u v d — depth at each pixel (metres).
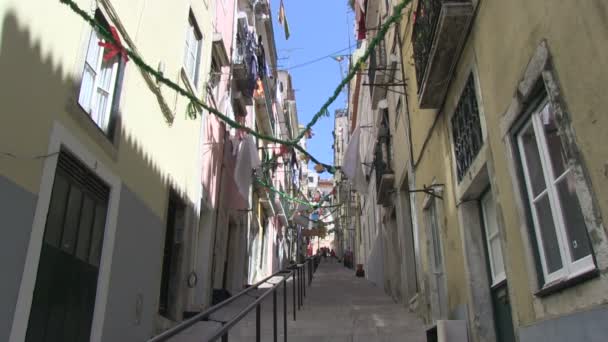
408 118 8.02
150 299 6.18
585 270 2.60
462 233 4.93
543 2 2.89
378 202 11.39
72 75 4.36
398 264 10.44
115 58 5.50
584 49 2.45
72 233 4.40
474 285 4.69
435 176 6.16
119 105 5.41
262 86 15.89
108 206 5.09
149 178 6.32
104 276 4.91
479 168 4.28
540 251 3.20
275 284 5.33
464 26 4.37
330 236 57.94
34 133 3.73
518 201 3.41
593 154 2.39
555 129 2.94
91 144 4.69
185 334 6.42
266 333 6.37
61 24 4.19
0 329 3.27
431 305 6.60
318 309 8.66
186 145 8.06
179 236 7.73
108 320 4.97
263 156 17.05
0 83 3.35
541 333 3.04
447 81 5.17
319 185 54.06
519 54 3.28
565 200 2.87
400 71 8.67
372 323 7.05
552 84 2.78
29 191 3.62
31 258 3.61
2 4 3.41
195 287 8.73
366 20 11.73
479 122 4.31
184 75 7.91
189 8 8.35
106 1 5.07
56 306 4.10
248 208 13.04
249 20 14.97
